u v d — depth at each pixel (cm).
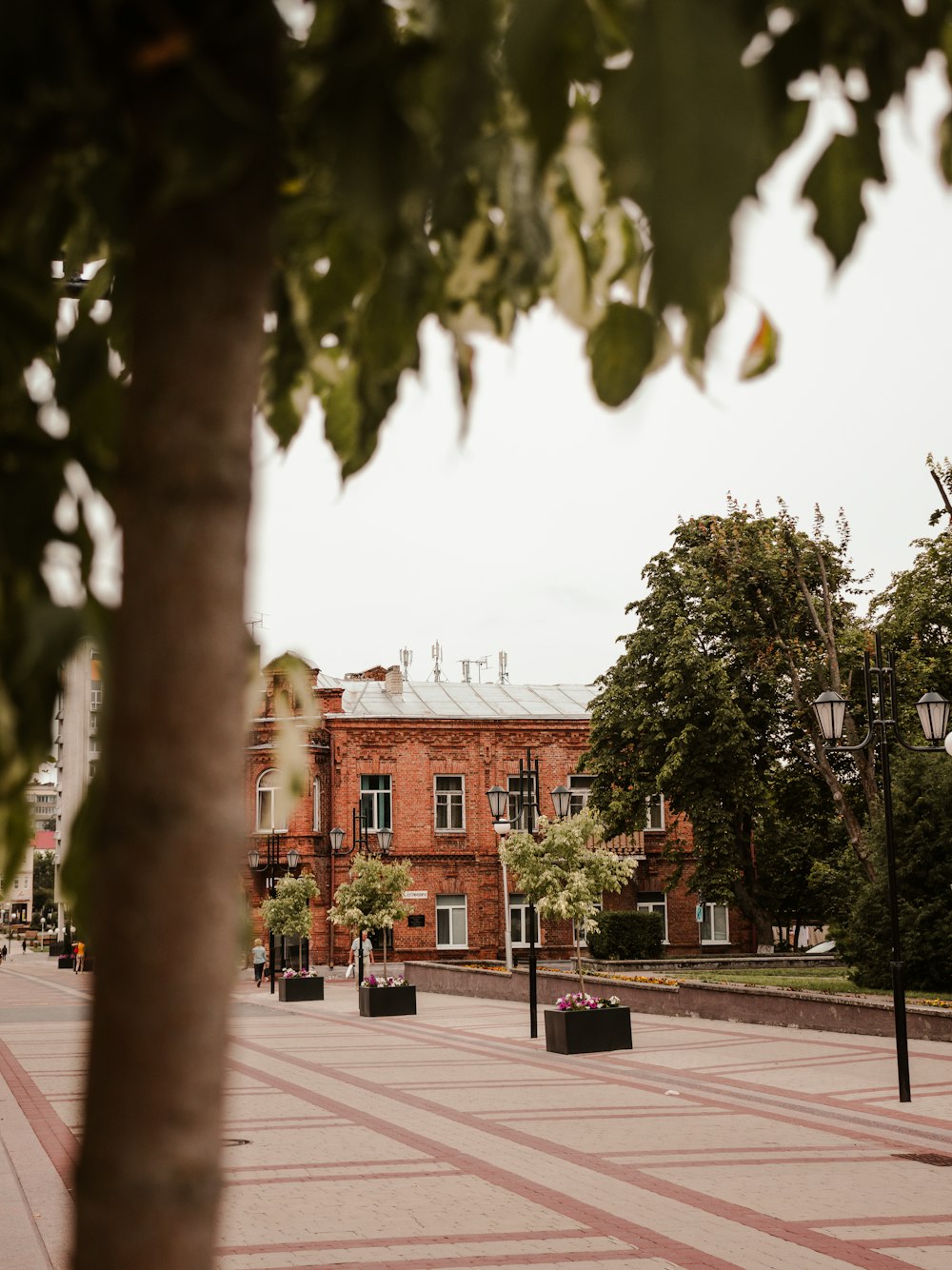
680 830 4772
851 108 131
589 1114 1379
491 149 156
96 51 114
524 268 178
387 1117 1356
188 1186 98
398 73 120
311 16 134
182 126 107
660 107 84
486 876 4719
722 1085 1580
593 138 151
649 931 4409
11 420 183
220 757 103
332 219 174
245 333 110
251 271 111
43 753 153
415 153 120
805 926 5050
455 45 102
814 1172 1047
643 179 84
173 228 109
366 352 180
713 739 3725
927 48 126
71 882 149
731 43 85
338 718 4684
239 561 107
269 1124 1299
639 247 195
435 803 4744
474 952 4659
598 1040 1984
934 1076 1630
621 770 3956
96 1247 98
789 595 3478
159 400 107
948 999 2270
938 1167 1070
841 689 3022
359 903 3425
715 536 3506
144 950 99
